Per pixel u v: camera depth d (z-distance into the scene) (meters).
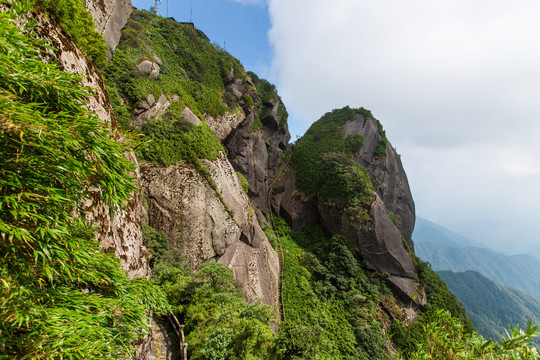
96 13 24.36
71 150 3.31
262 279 31.38
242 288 27.31
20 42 3.02
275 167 66.25
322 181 55.38
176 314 16.53
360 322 33.41
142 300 4.93
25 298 2.79
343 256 42.47
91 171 3.71
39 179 3.14
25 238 2.68
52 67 3.39
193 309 16.02
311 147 64.50
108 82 26.06
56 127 3.00
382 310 38.12
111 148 3.75
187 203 26.66
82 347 2.75
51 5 8.36
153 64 32.28
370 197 47.69
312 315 32.94
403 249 46.00
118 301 3.90
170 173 26.64
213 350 12.25
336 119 70.31
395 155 70.69
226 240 29.02
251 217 34.62
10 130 2.72
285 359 14.44
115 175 3.93
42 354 2.52
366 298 37.41
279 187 61.22
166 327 15.11
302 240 50.69
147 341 9.75
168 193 25.86
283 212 57.66
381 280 42.28
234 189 33.59
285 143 71.19
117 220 9.55
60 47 8.21
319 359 14.94
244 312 16.14
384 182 62.69
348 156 58.34
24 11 3.21
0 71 2.81
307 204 55.53
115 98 25.67
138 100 27.36
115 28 27.80
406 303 40.81
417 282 44.00
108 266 4.18
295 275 39.12
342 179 50.69
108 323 3.93
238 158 51.03
